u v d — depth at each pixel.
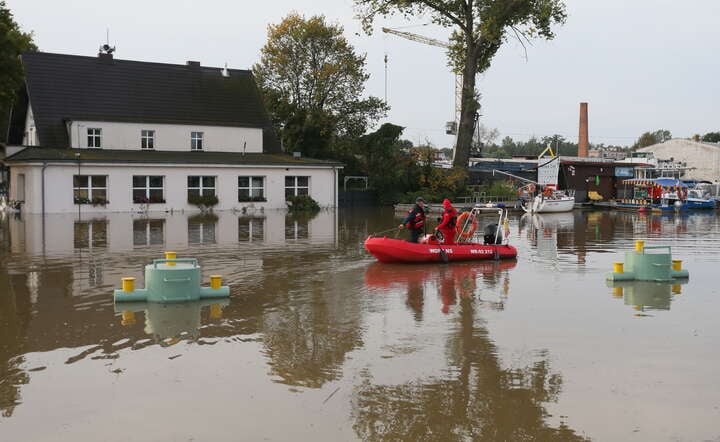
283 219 30.44
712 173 76.31
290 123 50.78
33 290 11.80
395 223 28.78
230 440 5.59
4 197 35.66
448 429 5.83
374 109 57.56
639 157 77.94
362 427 5.85
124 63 40.03
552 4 43.47
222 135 40.50
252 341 8.50
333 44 56.88
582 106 80.81
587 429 5.84
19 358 7.73
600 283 13.09
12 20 34.31
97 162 32.00
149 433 5.71
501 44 46.84
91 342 8.39
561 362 7.67
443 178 46.34
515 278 13.68
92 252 17.12
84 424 5.89
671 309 10.56
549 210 39.94
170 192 34.41
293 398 6.51
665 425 5.93
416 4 46.41
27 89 37.00
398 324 9.47
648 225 29.72
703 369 7.43
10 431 5.74
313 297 11.43
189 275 10.92
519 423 5.95
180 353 7.95
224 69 43.09
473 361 7.70
